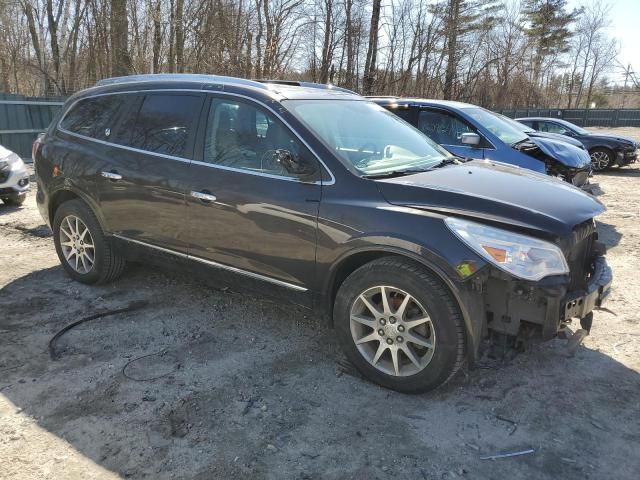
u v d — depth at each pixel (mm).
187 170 3951
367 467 2650
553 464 2676
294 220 3430
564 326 3076
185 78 4266
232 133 3824
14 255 5863
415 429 2945
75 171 4676
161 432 2895
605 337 4031
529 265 2871
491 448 2795
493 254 2875
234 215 3691
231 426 2955
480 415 3072
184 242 4043
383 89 23203
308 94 4020
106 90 4746
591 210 3277
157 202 4125
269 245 3574
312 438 2863
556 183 3723
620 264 5816
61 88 22984
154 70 18719
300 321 4297
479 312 2988
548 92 46594
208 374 3492
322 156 3412
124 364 3596
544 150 7121
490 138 7188
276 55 17453
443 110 7535
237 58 16812
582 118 36094
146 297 4723
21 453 2715
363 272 3236
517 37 35719
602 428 2959
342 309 3361
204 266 3988
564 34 50594
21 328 4094
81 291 4836
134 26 20969
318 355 3762
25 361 3615
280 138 3596
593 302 3262
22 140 13617
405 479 2574
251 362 3654
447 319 2994
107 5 22219
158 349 3816
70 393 3248
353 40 22875
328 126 3699
